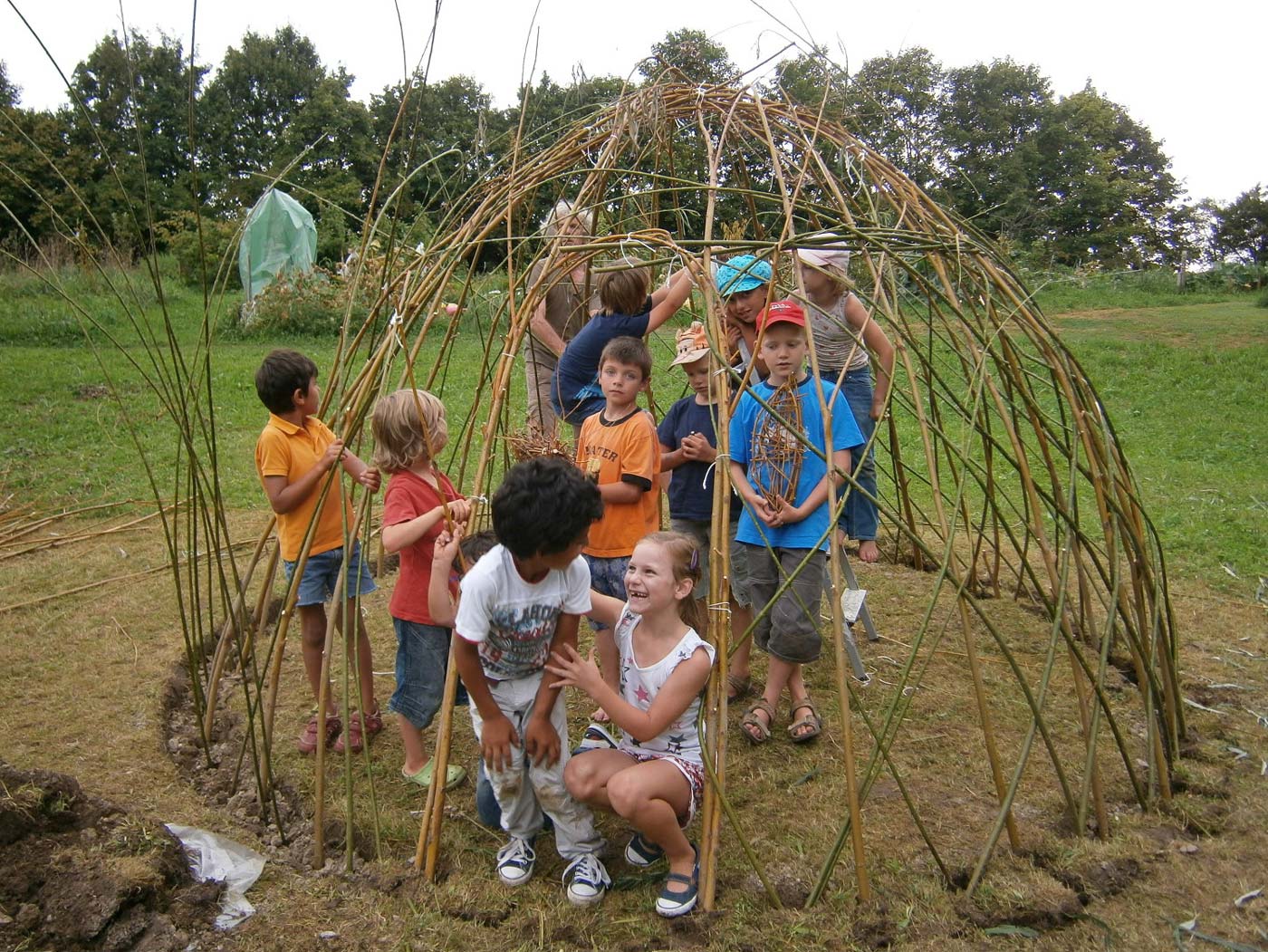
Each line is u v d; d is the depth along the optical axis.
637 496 3.73
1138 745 3.81
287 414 3.70
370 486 3.47
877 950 2.63
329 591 3.83
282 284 16.30
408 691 3.43
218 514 3.76
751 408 3.77
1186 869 2.98
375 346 3.91
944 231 3.65
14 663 4.55
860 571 5.86
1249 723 3.97
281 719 4.06
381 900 2.86
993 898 2.81
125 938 2.60
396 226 3.72
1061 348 3.59
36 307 15.09
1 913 2.59
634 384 3.74
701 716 2.95
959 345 4.21
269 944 2.67
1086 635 4.89
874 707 4.14
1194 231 35.44
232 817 3.36
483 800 3.19
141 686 4.31
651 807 2.71
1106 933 2.69
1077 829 3.17
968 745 3.81
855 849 2.79
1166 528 6.61
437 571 2.99
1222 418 10.66
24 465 8.48
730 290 3.88
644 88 4.11
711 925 2.73
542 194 5.39
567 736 3.01
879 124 4.46
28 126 16.08
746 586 3.83
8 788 2.88
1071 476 3.32
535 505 2.55
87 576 5.79
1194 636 4.88
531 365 5.61
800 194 3.47
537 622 2.81
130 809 3.33
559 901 2.87
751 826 3.25
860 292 3.22
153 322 15.75
